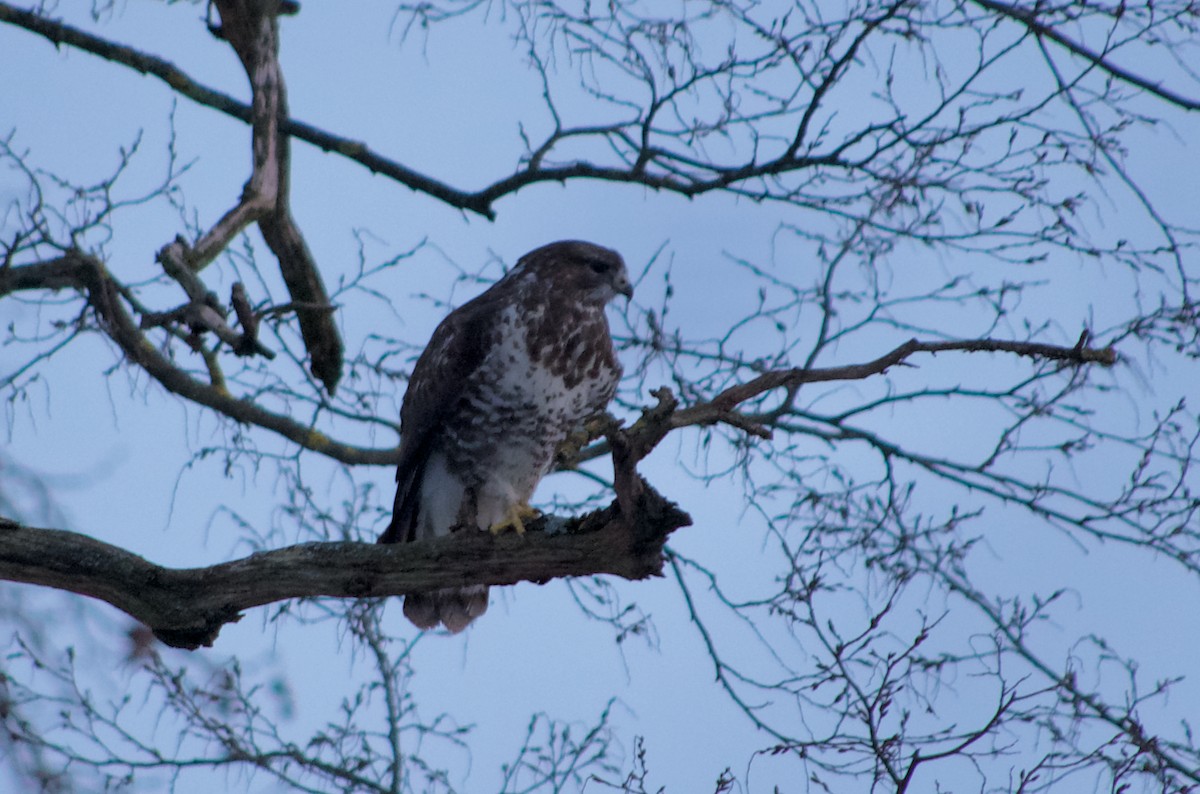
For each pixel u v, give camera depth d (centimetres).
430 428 1081
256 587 838
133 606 855
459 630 1059
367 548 830
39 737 950
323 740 1113
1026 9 1177
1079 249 1185
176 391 1199
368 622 1158
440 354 1072
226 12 1227
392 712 1132
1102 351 903
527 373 1054
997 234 1198
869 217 1230
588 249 1080
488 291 1119
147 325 1038
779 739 1126
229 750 1083
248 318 1003
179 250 1043
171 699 1079
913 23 1184
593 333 1074
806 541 1126
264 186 1180
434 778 1120
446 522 1104
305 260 1355
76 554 853
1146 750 874
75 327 1156
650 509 761
